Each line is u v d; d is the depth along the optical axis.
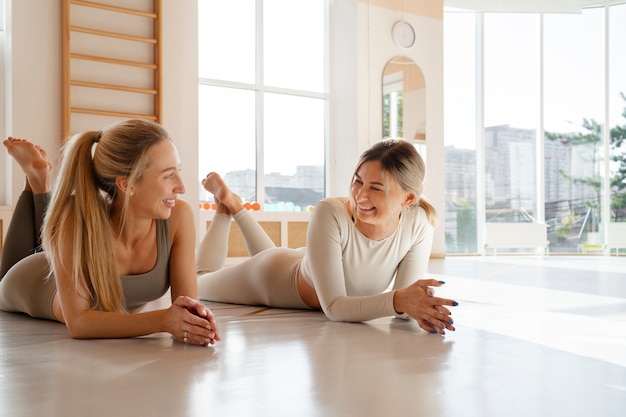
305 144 7.12
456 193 8.62
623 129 8.88
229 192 2.89
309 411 0.97
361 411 0.98
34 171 2.24
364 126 6.97
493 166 8.77
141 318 1.56
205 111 6.48
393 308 1.77
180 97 5.39
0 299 2.15
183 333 1.52
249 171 6.75
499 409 0.99
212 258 2.87
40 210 2.27
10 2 4.64
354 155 6.96
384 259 2.03
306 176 7.13
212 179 2.88
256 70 6.81
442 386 1.14
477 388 1.13
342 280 1.96
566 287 3.33
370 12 7.01
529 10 8.23
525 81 8.88
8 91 4.68
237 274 2.49
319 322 1.95
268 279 2.33
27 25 4.66
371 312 1.82
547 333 1.76
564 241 8.92
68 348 1.48
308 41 7.16
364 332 1.75
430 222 2.07
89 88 4.92
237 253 6.19
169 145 1.66
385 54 7.10
